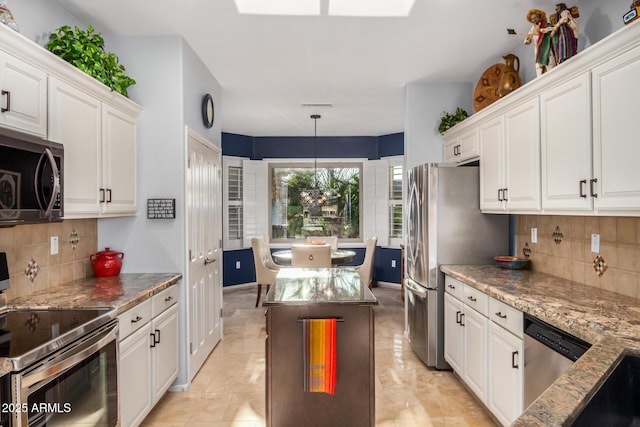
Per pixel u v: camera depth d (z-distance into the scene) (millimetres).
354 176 6984
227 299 5793
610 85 1707
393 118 5547
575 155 1946
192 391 2883
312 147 6855
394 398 2748
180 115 2910
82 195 2182
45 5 2352
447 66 3562
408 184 3818
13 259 2094
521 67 3123
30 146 1670
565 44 2082
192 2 2471
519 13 2619
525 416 771
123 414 2031
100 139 2369
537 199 2299
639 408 1213
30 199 1682
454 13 2619
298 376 2201
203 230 3406
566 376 1005
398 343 3877
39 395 1410
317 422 2199
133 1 2451
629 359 1246
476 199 3232
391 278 6613
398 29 2842
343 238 6973
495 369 2260
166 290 2633
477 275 2730
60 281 2484
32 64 1796
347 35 2936
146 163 2896
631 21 1640
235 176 6574
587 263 2363
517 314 2012
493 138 2875
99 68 2324
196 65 3277
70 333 1580
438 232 3227
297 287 2496
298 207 6969
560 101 2066
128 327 2082
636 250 2002
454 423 2424
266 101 4672
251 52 3225
